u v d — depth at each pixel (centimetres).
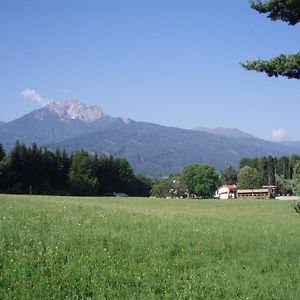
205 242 1540
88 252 1220
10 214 1819
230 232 1858
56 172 12025
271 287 1059
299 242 1709
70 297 896
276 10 1461
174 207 5478
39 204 2658
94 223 1742
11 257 1075
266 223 2586
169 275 1105
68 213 2048
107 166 14200
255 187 17862
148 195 17925
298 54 1447
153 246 1388
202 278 1104
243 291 1013
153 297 924
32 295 877
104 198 7131
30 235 1303
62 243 1265
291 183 4047
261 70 1470
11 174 10662
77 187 12212
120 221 1881
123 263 1170
